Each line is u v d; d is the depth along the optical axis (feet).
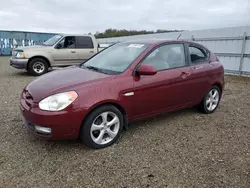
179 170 8.93
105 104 10.38
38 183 8.02
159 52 12.63
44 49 30.96
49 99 9.41
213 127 13.30
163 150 10.46
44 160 9.43
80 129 9.96
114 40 61.98
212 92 15.61
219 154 10.21
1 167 8.86
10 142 10.86
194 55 14.52
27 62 30.17
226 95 21.36
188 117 14.85
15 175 8.41
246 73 31.99
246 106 17.71
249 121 14.40
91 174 8.58
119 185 8.00
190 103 14.14
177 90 12.97
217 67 15.42
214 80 15.16
